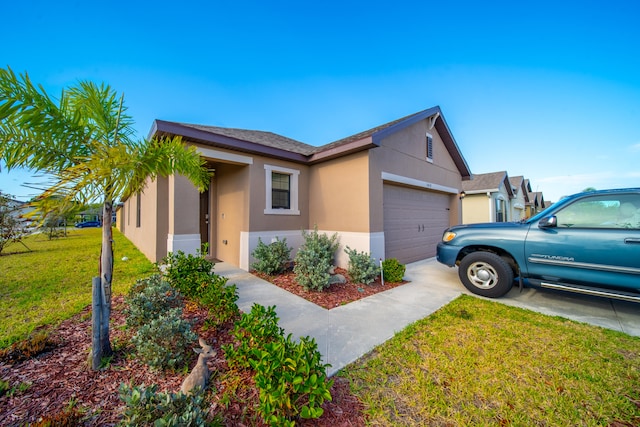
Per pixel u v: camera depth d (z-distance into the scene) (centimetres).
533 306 420
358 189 632
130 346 269
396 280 555
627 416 189
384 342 296
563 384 224
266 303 424
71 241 1356
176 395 160
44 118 216
